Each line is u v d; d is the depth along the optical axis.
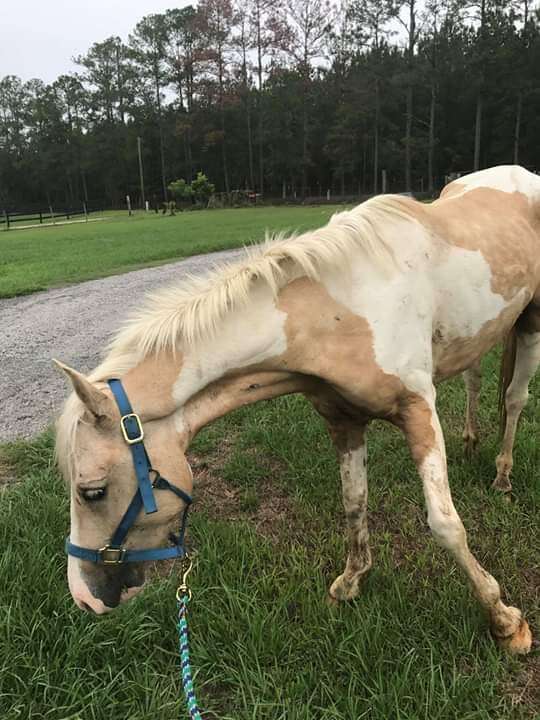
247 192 53.72
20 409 5.40
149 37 66.00
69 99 76.19
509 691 2.17
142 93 69.56
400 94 49.84
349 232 2.26
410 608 2.49
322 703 2.10
